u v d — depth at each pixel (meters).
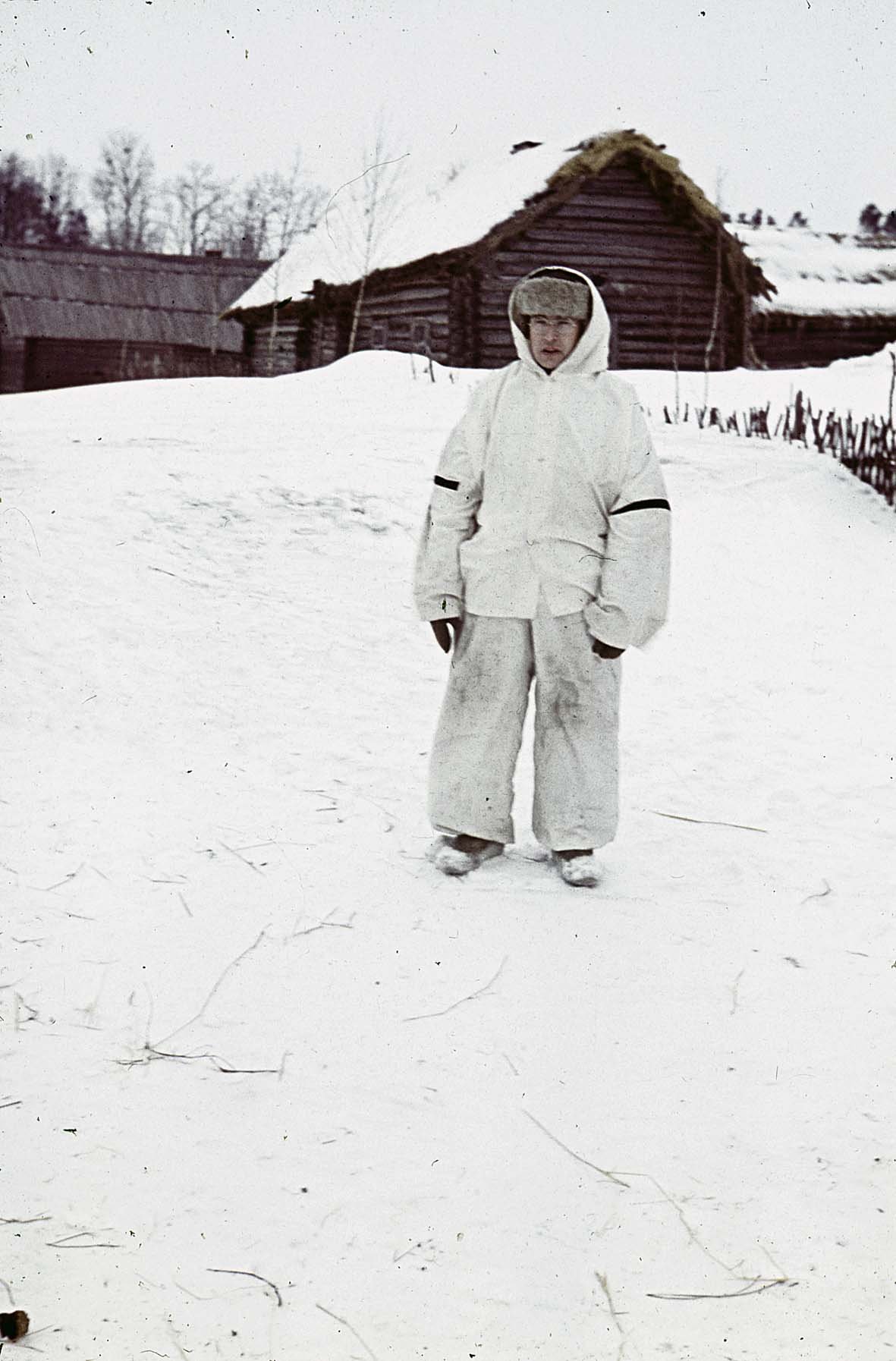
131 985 3.74
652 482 4.46
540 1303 2.63
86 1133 3.09
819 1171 3.05
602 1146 3.11
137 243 56.59
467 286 18.33
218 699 6.05
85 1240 2.74
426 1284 2.66
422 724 6.01
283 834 4.84
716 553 8.25
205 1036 3.50
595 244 18.89
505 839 4.67
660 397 12.73
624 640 4.46
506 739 4.61
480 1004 3.71
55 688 5.98
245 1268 2.69
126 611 6.60
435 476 4.67
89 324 36.50
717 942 4.15
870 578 8.26
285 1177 2.96
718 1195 2.96
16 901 4.21
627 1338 2.55
